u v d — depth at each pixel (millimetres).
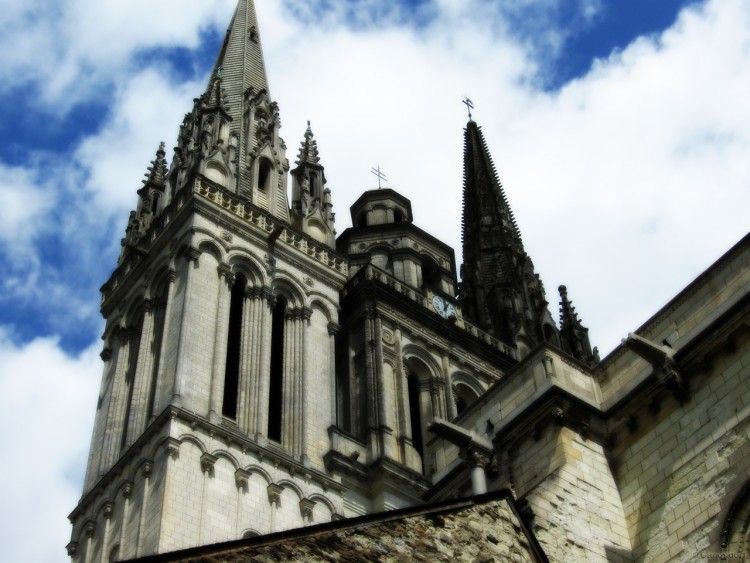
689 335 31953
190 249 65438
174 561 18984
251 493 57094
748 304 30422
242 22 93500
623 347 34250
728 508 28328
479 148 111812
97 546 56656
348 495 61688
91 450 64750
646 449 31750
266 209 74000
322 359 67750
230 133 76188
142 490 55562
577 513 30328
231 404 63000
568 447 32094
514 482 33031
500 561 24359
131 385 65312
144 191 77562
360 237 85188
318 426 64000
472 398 74562
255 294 67188
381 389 67938
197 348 61438
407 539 22859
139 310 68312
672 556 29094
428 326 75125
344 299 74000
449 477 35625
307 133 83938
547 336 91812
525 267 97688
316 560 20750
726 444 29406
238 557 19734
